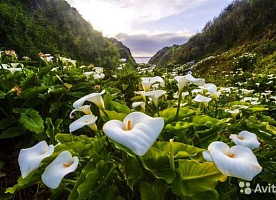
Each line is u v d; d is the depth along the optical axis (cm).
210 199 150
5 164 275
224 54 2400
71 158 149
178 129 198
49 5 1930
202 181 149
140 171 167
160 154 158
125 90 505
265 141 234
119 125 137
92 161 161
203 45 3662
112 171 158
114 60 1670
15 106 320
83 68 562
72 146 175
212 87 260
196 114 265
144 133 124
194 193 146
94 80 443
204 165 146
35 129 259
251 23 2897
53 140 236
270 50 1780
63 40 1683
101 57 1944
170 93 483
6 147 304
